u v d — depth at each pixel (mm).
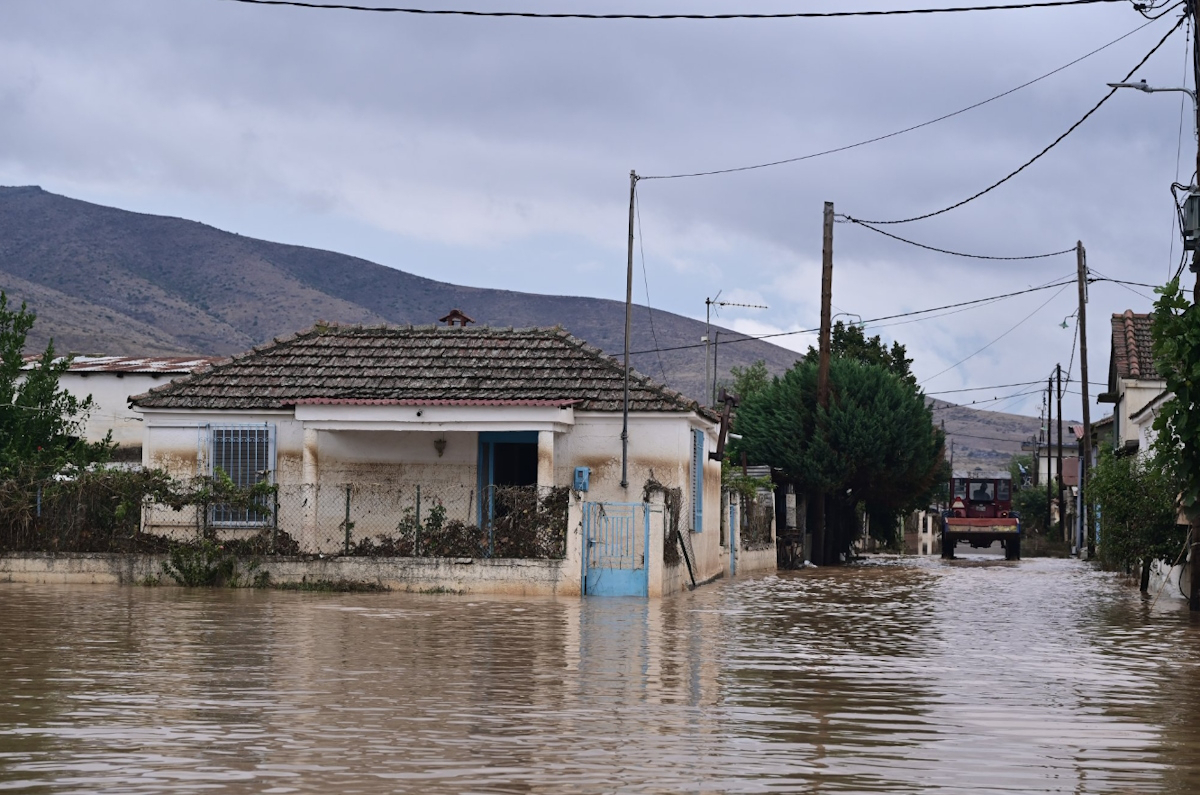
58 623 18406
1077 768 9328
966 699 12500
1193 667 15203
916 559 52375
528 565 24875
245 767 8984
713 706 11812
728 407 34375
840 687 13188
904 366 62844
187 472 28609
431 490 28250
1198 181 21688
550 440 27031
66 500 26641
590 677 13570
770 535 41469
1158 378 44656
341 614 20250
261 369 29500
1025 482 109438
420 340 30172
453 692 12383
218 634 17109
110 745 9672
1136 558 27984
